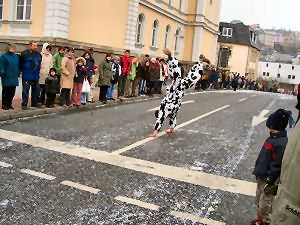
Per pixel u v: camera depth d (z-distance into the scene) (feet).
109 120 30.27
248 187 16.35
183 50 108.47
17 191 13.85
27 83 29.73
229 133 28.76
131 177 16.42
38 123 26.71
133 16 67.41
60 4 48.37
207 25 113.91
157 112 25.32
